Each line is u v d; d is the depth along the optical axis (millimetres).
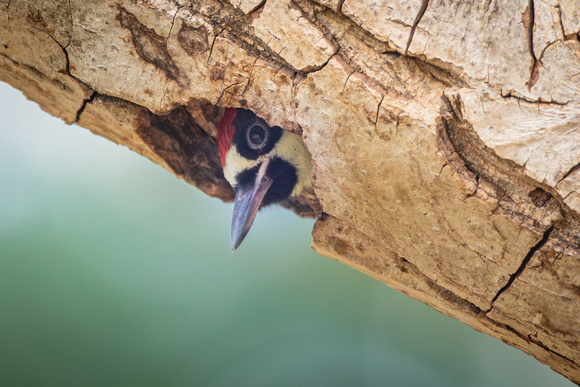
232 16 2396
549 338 2402
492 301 2402
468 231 2396
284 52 2396
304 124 2400
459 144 2393
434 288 2414
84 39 2404
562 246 2391
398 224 2404
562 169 2387
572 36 2385
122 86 2410
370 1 2391
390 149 2395
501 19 2387
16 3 2402
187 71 2404
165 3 2396
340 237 2418
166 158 2445
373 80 2393
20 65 2416
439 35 2389
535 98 2387
